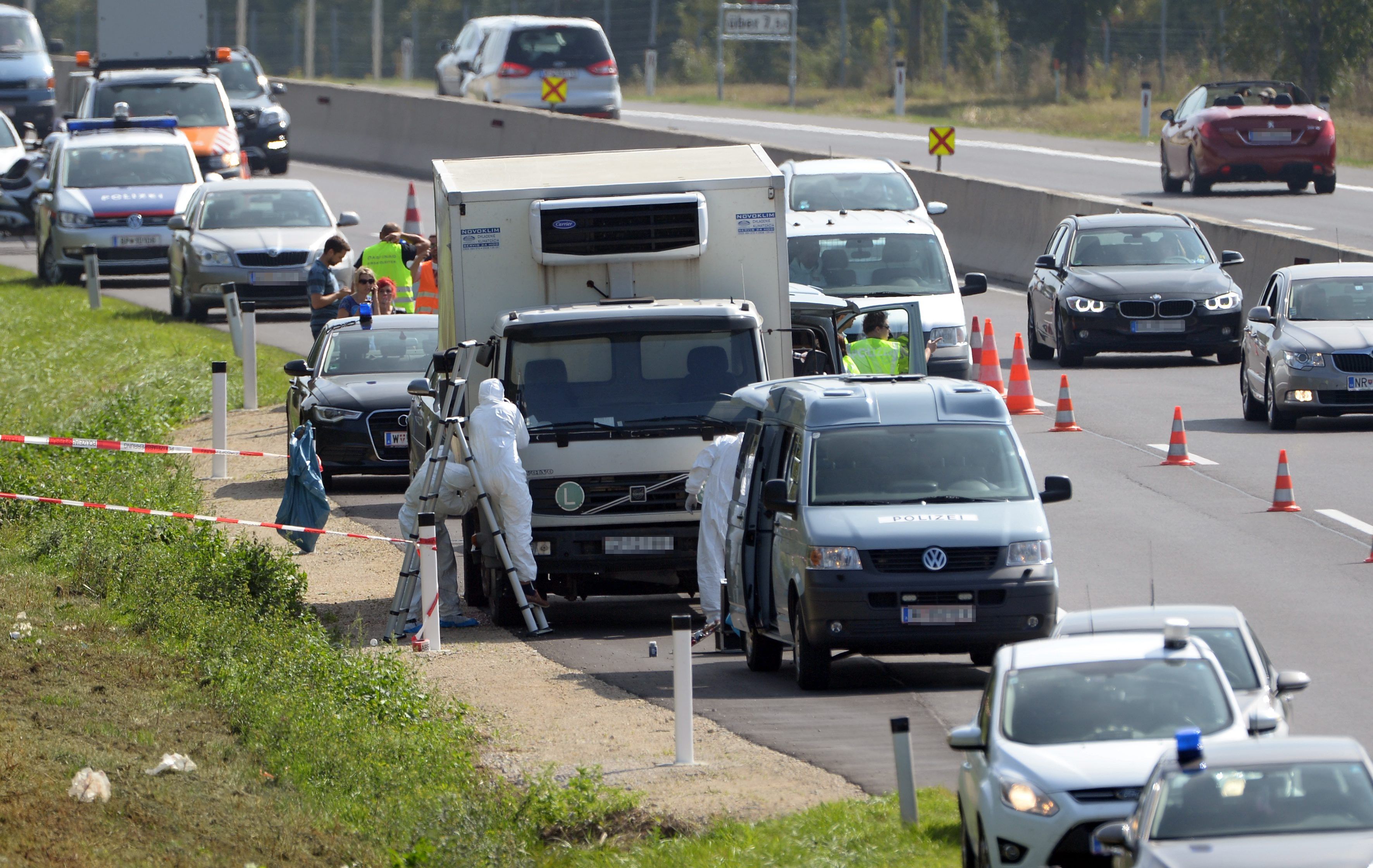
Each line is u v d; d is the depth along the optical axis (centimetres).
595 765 4238
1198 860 2702
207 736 4447
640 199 6312
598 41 18738
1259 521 6688
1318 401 8319
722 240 6444
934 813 3722
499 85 18550
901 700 4853
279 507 7725
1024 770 3191
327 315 9550
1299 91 15562
